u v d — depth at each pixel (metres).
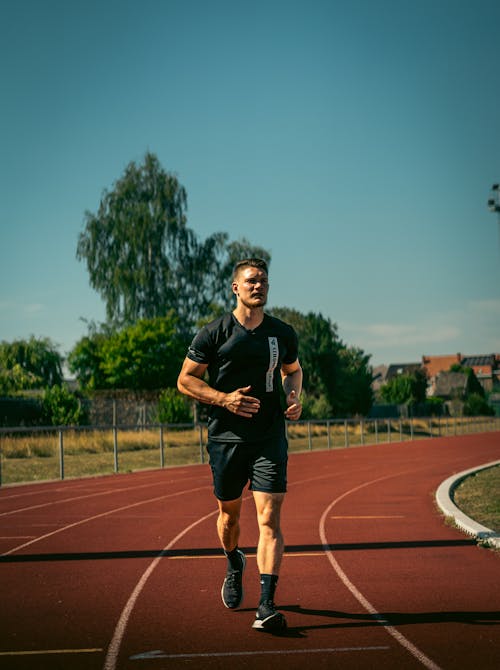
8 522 10.86
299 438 40.38
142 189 57.75
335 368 52.81
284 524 10.39
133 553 8.06
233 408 4.73
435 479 18.19
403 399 74.75
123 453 26.64
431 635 4.66
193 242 58.16
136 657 4.27
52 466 21.41
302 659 4.18
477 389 115.19
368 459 26.38
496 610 5.32
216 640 4.61
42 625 5.05
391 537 9.08
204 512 11.89
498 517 9.91
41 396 30.34
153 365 52.78
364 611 5.32
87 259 57.00
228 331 4.95
